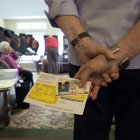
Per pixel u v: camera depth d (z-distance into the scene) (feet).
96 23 1.87
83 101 1.65
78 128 2.04
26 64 26.02
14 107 10.14
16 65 11.73
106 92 2.01
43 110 10.00
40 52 27.76
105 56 1.59
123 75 1.89
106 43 1.83
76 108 1.61
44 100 1.63
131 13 1.78
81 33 1.74
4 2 21.75
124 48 1.60
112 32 1.82
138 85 1.90
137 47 1.60
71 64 2.07
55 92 1.68
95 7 1.87
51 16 1.86
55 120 8.71
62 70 23.20
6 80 9.13
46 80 1.75
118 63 1.60
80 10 1.96
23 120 8.73
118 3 1.80
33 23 31.42
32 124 8.28
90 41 1.70
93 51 1.65
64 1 1.83
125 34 1.71
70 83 1.72
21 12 26.66
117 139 2.05
